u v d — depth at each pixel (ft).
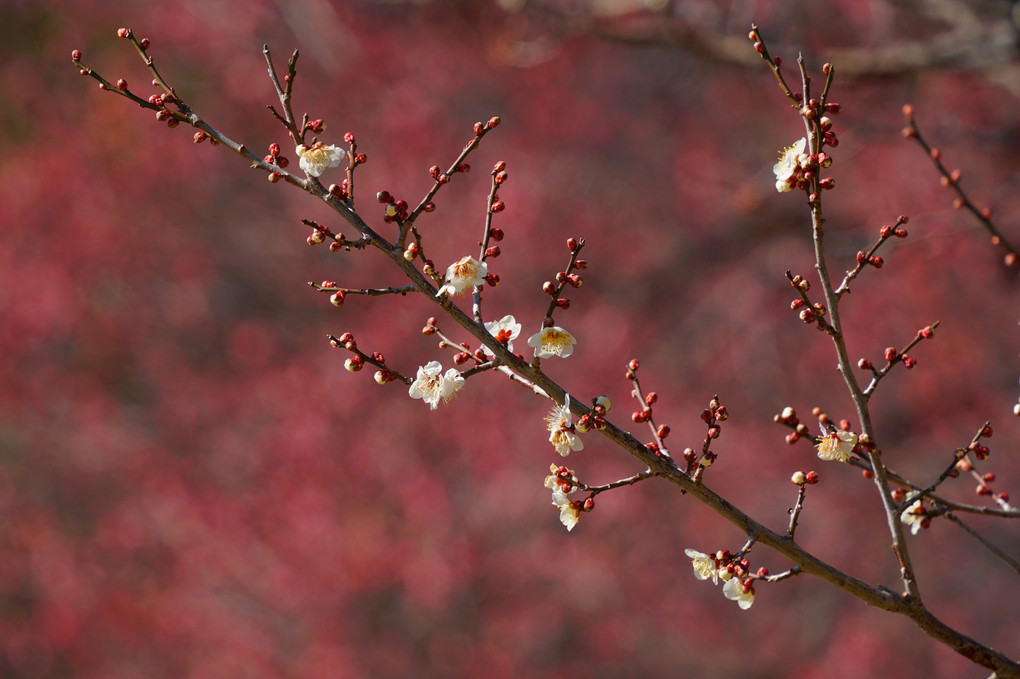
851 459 8.96
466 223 44.45
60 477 46.55
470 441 40.96
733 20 32.24
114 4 54.80
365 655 39.81
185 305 49.98
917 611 8.70
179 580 41.75
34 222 49.73
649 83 49.60
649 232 47.98
